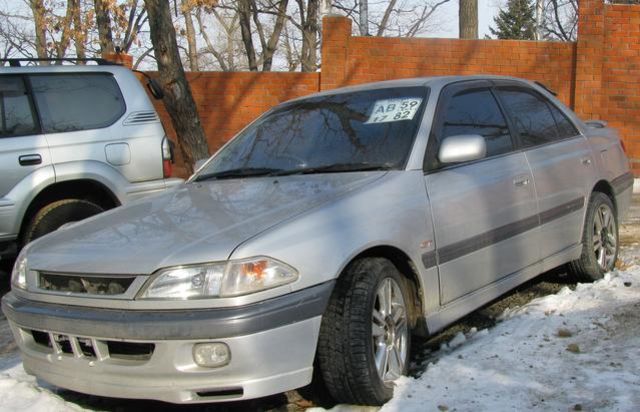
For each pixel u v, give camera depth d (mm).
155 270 3373
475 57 13555
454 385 3828
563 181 5457
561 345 4336
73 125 6707
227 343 3234
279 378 3336
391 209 3947
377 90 5012
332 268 3537
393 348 3885
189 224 3775
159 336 3270
